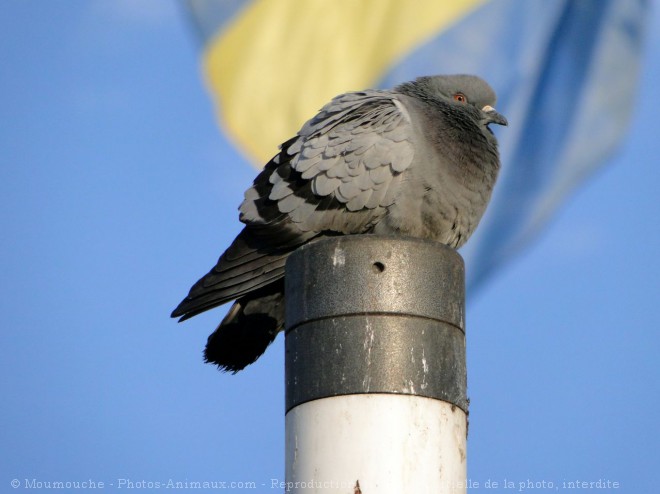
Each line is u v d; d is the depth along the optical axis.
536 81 17.69
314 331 9.74
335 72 18.00
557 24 17.80
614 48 17.53
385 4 18.11
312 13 18.14
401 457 9.23
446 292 9.91
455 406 9.64
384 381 9.47
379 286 9.76
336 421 9.39
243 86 17.95
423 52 18.05
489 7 17.98
